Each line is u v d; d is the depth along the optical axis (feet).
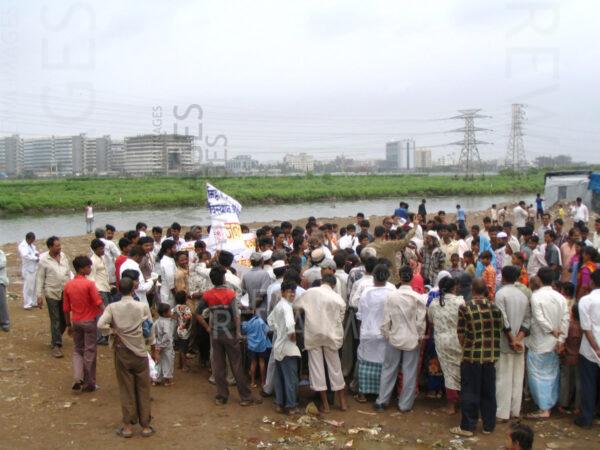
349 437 23.00
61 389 27.45
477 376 22.88
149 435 22.91
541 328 24.30
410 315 24.67
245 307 28.50
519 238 45.96
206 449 21.90
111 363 31.42
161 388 28.17
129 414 22.75
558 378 25.23
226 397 26.27
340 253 30.30
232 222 37.93
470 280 25.44
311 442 22.53
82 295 26.78
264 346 27.55
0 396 26.21
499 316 22.97
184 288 31.42
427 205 206.08
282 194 221.87
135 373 22.98
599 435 23.27
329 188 254.68
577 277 32.37
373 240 38.65
